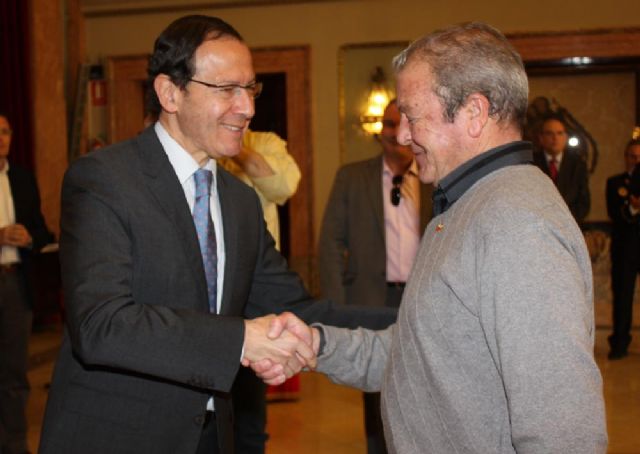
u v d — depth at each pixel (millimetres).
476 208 1441
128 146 1915
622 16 8625
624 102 9094
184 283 1839
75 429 1793
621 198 6379
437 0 8898
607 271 9023
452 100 1512
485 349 1427
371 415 3533
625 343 6453
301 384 5762
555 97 9227
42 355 6926
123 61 9484
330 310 2246
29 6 7891
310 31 9164
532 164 1532
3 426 3971
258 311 2270
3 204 4211
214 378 1701
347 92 9125
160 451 1812
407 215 3674
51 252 5617
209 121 1849
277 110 9508
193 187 1943
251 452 3318
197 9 9320
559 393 1283
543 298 1310
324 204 9227
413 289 1540
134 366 1669
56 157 8227
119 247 1762
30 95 7891
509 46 1534
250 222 2092
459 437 1438
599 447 1287
